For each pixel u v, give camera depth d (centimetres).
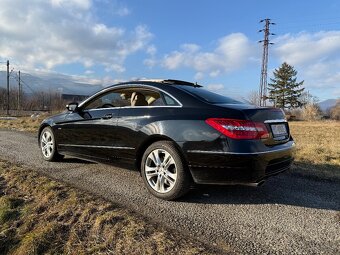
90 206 349
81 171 520
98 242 282
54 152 575
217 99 407
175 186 376
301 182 486
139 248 269
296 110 6153
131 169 442
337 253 271
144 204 373
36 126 1333
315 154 716
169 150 379
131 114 430
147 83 440
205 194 414
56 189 405
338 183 484
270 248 277
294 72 6950
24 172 480
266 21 5238
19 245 285
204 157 354
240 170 341
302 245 284
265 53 5238
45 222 318
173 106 396
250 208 369
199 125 360
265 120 367
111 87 481
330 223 331
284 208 371
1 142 838
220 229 312
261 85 5225
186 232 302
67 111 553
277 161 373
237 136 341
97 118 478
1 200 368
